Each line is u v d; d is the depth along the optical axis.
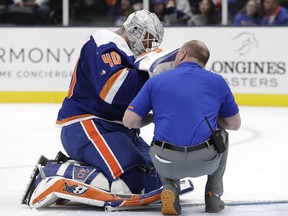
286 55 26.55
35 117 23.77
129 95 10.98
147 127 21.55
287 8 27.58
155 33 11.47
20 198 12.05
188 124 10.20
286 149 17.73
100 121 11.30
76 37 27.50
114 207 10.82
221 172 10.61
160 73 10.61
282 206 11.27
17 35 27.59
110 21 28.83
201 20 28.22
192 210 10.96
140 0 28.59
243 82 26.84
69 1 28.72
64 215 10.61
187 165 10.17
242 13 27.88
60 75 27.62
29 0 28.84
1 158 16.52
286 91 26.59
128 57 11.15
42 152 17.39
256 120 23.05
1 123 22.41
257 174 14.42
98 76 10.95
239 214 10.63
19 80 27.73
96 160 11.05
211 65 27.06
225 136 10.51
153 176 11.53
